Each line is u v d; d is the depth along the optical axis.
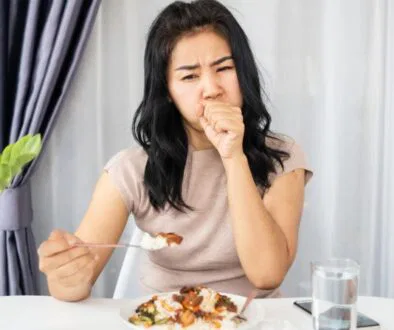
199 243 1.46
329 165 2.34
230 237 1.46
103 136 2.29
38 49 2.12
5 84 2.14
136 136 1.54
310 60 2.30
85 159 2.29
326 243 2.36
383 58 2.30
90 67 2.24
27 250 2.18
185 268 1.49
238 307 1.17
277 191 1.48
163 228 1.51
